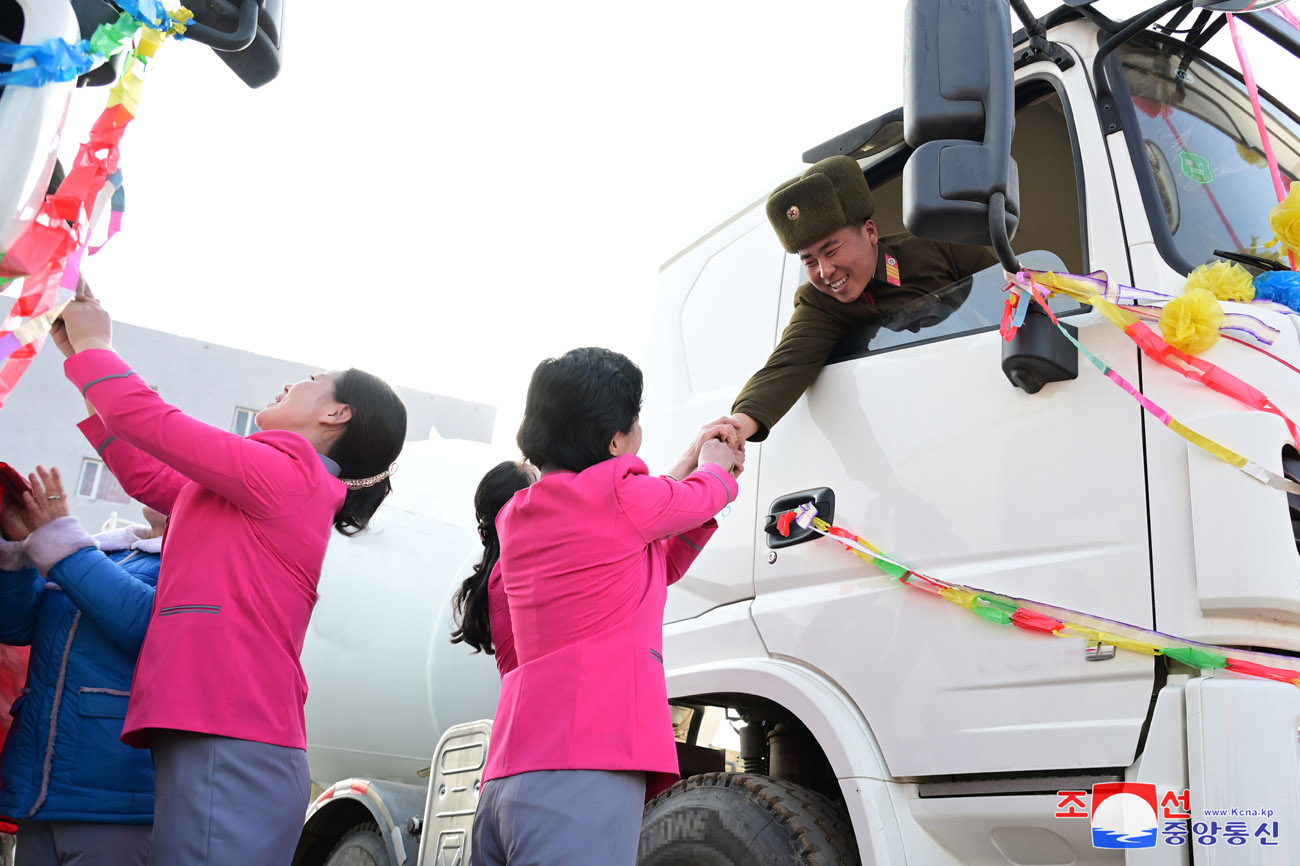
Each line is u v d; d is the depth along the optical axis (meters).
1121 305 2.13
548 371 2.18
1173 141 2.51
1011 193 2.14
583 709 1.93
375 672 4.33
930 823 2.22
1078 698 2.04
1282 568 1.89
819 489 2.60
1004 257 2.10
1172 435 2.05
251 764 2.04
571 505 2.04
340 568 4.51
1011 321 2.18
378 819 3.51
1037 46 2.59
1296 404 2.06
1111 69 2.49
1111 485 2.10
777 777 2.71
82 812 2.26
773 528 2.65
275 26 2.07
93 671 2.34
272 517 2.14
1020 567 2.17
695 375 3.22
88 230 1.63
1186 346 2.04
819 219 2.61
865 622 2.40
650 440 3.25
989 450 2.30
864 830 2.22
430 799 3.33
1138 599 2.01
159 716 2.00
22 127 1.36
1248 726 1.84
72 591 2.29
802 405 2.74
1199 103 2.70
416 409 16.34
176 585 2.12
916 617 2.31
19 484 2.36
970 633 2.22
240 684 2.06
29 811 2.24
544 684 1.97
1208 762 1.85
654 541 2.17
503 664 2.67
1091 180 2.38
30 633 2.44
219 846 1.97
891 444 2.48
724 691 2.60
